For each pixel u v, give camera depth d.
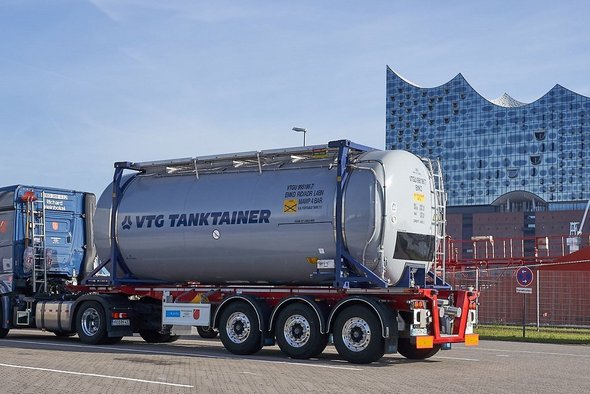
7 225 20.56
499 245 121.31
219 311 16.70
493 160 160.12
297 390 10.77
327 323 15.25
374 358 14.61
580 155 153.12
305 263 15.82
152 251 17.84
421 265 16.00
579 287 30.81
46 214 20.83
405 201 15.52
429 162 16.72
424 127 167.12
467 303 15.93
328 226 15.43
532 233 150.62
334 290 15.30
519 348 20.22
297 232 15.79
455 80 165.38
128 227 18.17
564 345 22.14
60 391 10.37
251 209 16.41
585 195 151.75
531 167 156.75
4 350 16.28
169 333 18.77
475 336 16.14
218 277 17.33
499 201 158.75
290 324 15.59
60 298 19.70
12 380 11.38
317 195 15.69
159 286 17.97
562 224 148.00
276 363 14.39
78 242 21.45
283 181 16.33
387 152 15.79
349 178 15.48
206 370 12.97
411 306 14.72
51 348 16.98
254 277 16.81
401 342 16.31
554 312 31.25
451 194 163.12
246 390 10.69
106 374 12.20
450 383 11.93
